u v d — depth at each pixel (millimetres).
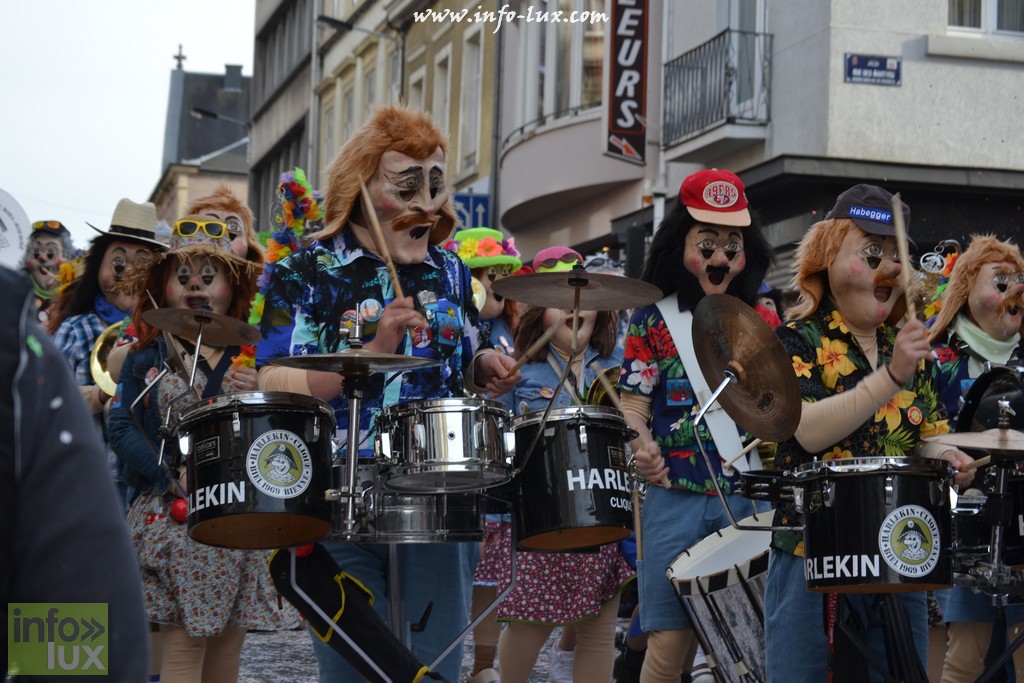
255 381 6141
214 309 6582
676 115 19344
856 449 4938
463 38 27500
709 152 18672
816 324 5043
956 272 6777
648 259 6094
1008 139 17047
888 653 4703
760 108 17922
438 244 5168
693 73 18922
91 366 7395
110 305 8531
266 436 4262
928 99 16844
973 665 6129
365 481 4535
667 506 5898
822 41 16812
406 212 4852
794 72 17312
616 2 19844
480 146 26375
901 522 4359
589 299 4852
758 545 5590
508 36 24422
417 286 4941
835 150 16703
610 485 4672
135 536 5895
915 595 4918
